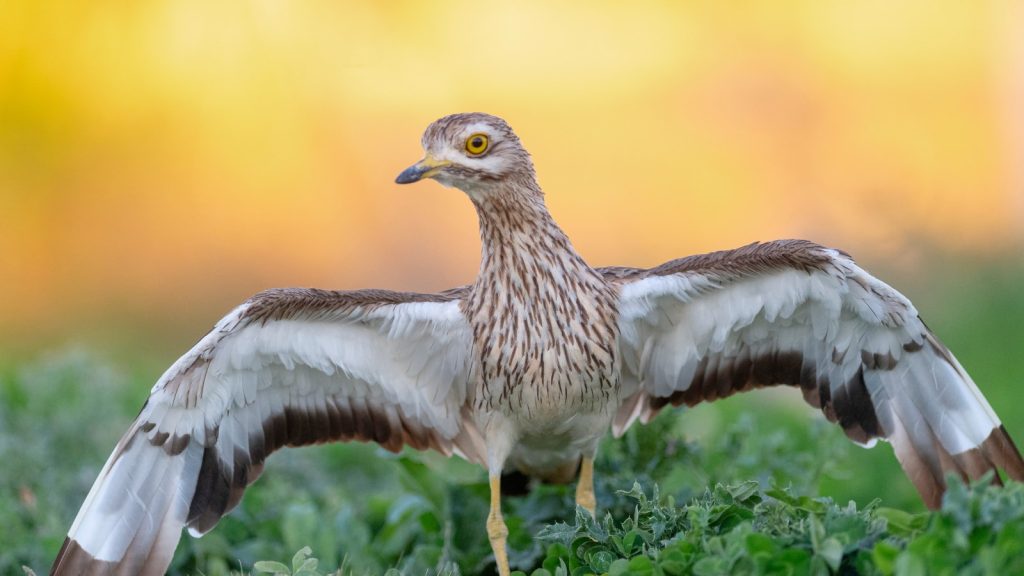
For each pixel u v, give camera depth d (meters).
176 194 24.48
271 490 10.23
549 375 8.38
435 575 8.96
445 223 23.34
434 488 9.63
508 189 8.40
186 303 22.98
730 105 25.50
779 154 24.75
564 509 9.25
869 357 8.34
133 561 8.20
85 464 11.37
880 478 10.77
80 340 19.22
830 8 25.55
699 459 9.41
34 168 24.62
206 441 8.42
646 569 6.57
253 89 24.62
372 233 23.73
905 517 6.33
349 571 9.19
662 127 25.00
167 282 23.61
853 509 6.72
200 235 24.14
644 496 7.45
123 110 24.86
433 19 25.30
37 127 24.67
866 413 8.41
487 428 8.66
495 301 8.45
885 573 5.96
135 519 8.24
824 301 8.23
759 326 8.56
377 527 10.28
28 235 24.42
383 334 8.61
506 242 8.43
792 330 8.52
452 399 8.83
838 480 10.60
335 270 23.55
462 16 25.28
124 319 22.55
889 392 8.32
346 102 24.75
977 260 19.22
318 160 24.47
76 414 12.04
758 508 6.94
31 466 10.87
